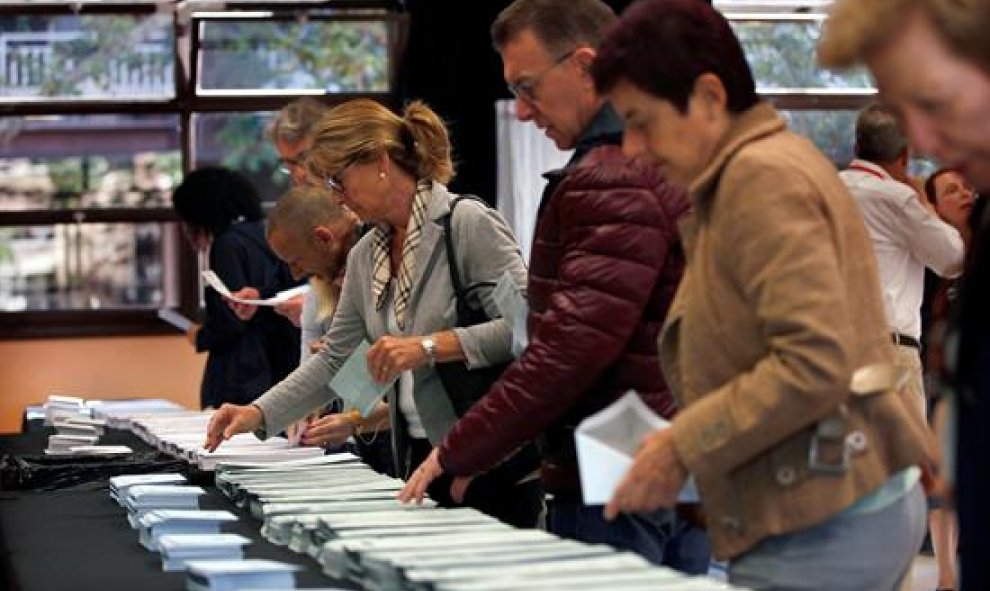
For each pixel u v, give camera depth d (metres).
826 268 2.78
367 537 3.32
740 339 2.90
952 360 2.53
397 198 4.49
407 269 4.46
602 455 2.89
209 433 4.87
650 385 3.61
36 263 11.32
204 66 11.18
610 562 2.92
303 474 4.53
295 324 6.44
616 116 3.75
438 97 10.88
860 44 2.42
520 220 10.35
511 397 3.60
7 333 11.26
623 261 3.54
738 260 2.86
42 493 5.03
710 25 2.94
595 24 3.74
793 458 2.87
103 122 11.27
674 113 2.93
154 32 11.12
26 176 11.26
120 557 3.68
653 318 3.62
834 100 11.53
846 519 2.90
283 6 11.02
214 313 7.60
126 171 11.34
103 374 11.38
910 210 6.51
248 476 4.49
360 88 11.27
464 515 3.63
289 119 6.21
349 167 4.46
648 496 2.87
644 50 2.93
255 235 7.65
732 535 2.93
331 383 4.57
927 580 8.12
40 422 8.20
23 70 11.09
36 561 3.64
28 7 10.95
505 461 4.23
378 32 11.15
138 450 5.90
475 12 10.84
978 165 2.41
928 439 2.98
